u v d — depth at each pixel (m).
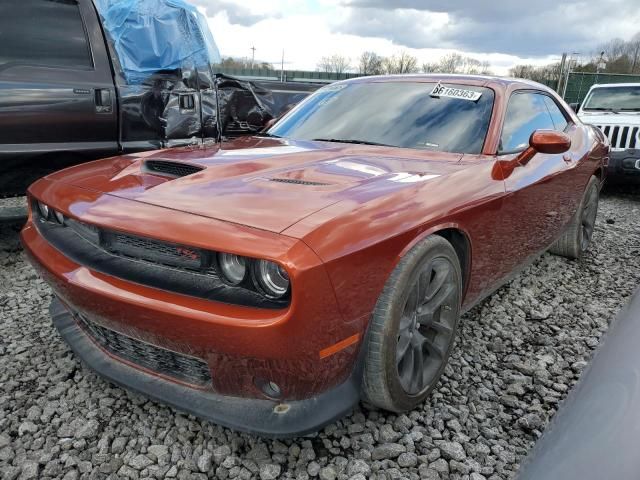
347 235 1.74
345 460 2.00
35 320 3.05
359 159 2.56
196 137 5.16
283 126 3.43
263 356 1.66
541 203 3.20
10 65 3.84
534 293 3.77
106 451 2.03
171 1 4.75
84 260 2.00
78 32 4.21
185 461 1.98
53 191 2.27
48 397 2.34
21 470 1.92
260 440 2.09
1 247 4.35
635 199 7.77
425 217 2.08
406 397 2.15
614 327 1.28
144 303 1.75
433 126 2.99
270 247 1.61
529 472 0.96
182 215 1.81
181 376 1.99
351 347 1.84
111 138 4.44
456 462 2.01
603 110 8.56
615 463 0.80
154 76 4.69
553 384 2.58
